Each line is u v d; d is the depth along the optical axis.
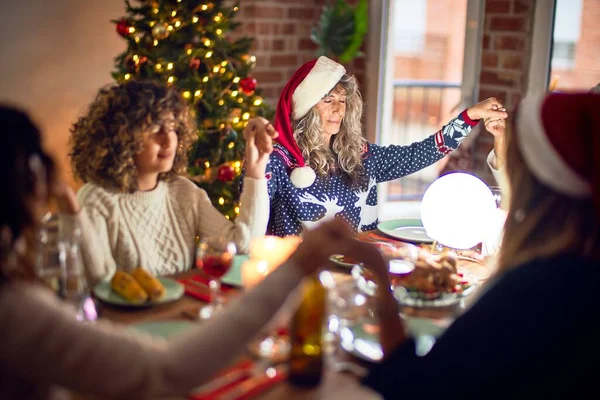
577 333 0.91
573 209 0.97
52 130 3.80
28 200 0.88
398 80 4.82
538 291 0.93
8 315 0.83
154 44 3.06
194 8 3.19
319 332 1.15
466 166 3.46
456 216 1.84
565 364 0.92
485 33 3.38
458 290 1.54
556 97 1.02
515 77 3.25
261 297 0.97
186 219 1.96
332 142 2.40
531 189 1.00
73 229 1.47
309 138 2.27
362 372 1.19
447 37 4.23
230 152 3.23
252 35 3.94
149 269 1.85
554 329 0.92
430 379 0.98
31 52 3.66
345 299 1.43
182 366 0.89
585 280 0.93
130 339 0.89
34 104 3.72
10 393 0.86
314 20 4.21
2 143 0.85
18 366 0.84
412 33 4.35
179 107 1.85
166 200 1.94
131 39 3.04
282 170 2.25
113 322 1.35
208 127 3.17
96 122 1.79
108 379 0.86
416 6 4.01
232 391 1.09
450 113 3.57
